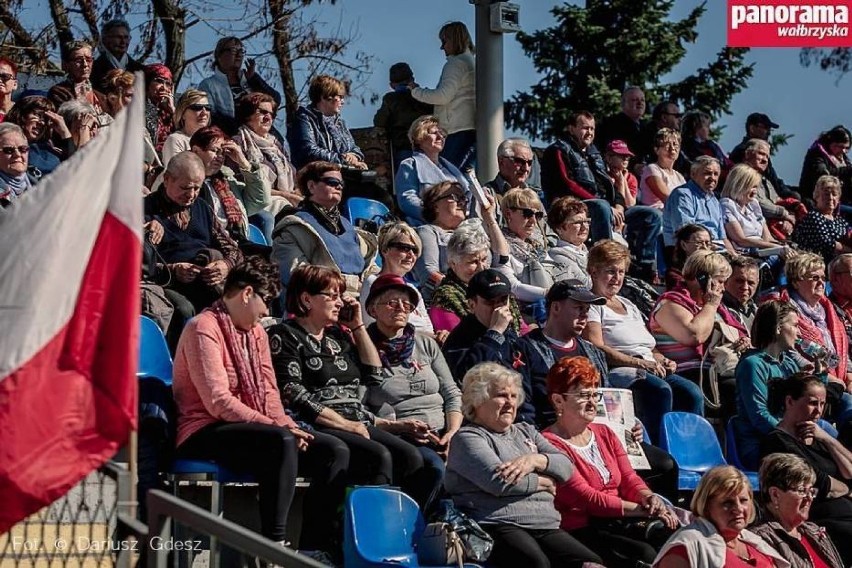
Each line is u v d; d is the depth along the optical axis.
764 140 20.42
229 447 9.62
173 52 21.83
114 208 6.84
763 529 10.95
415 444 10.63
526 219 14.04
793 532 11.09
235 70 16.77
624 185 17.81
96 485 9.04
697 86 30.75
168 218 11.86
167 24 21.81
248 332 10.05
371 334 11.01
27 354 6.67
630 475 10.91
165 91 14.77
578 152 16.95
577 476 10.50
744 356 13.07
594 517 10.54
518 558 9.79
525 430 10.42
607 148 17.89
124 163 6.88
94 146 6.89
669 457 11.78
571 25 30.44
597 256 13.16
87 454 6.65
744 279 14.48
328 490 9.85
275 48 22.58
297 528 10.65
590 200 16.39
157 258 11.57
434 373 11.18
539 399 11.48
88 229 6.81
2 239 6.78
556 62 30.58
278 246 12.48
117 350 6.71
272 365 10.23
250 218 14.38
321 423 10.20
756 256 17.06
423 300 13.22
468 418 10.32
